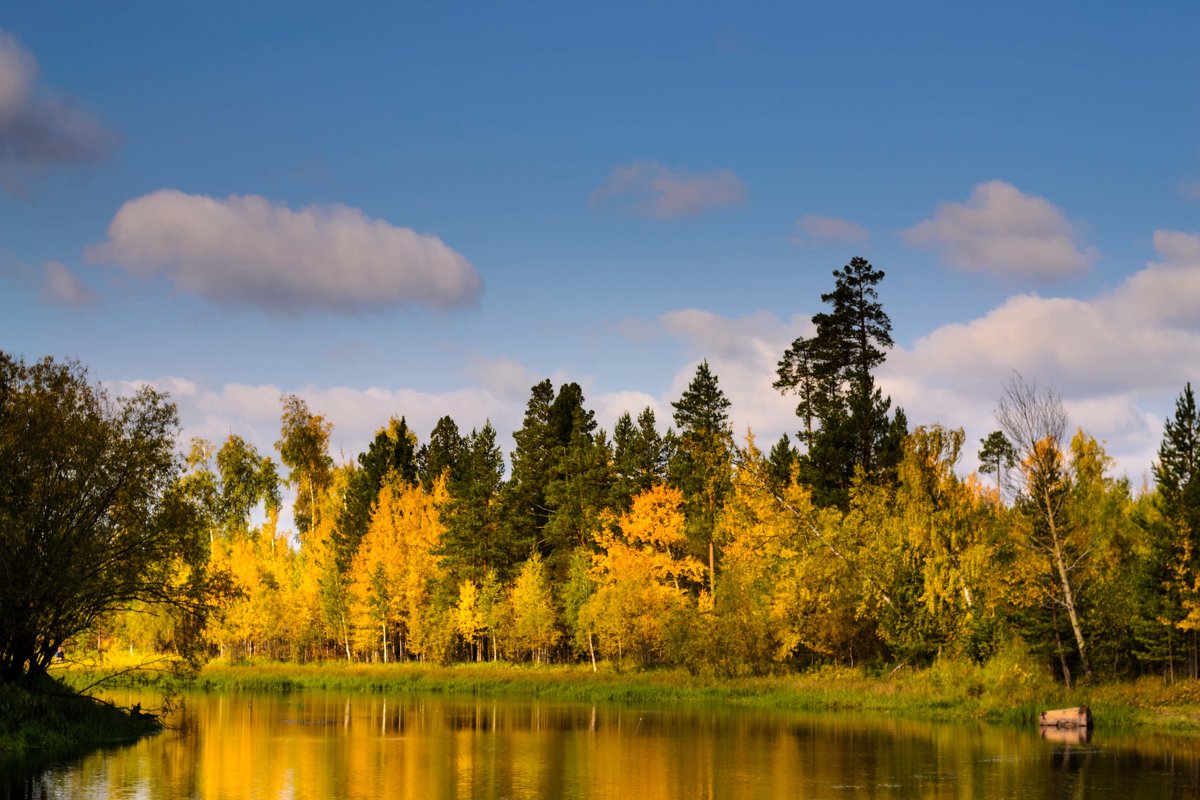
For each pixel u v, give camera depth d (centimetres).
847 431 7912
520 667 7950
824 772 3253
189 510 4166
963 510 5844
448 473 10825
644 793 2880
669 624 6825
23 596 3719
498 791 2911
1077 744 3938
